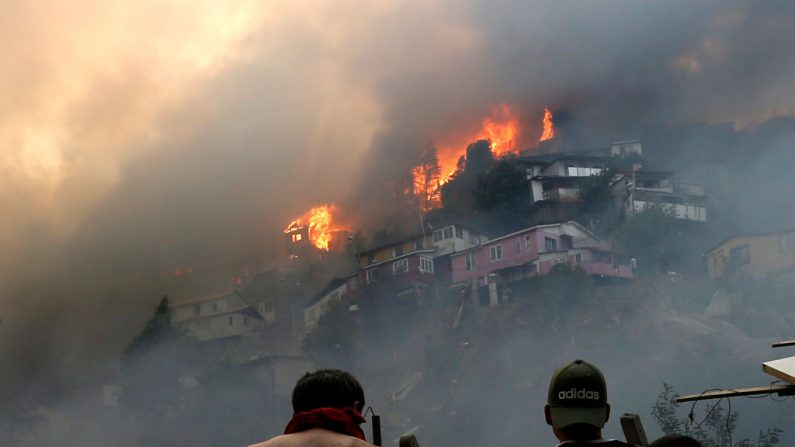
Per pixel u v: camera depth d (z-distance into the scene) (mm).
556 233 69250
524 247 69500
